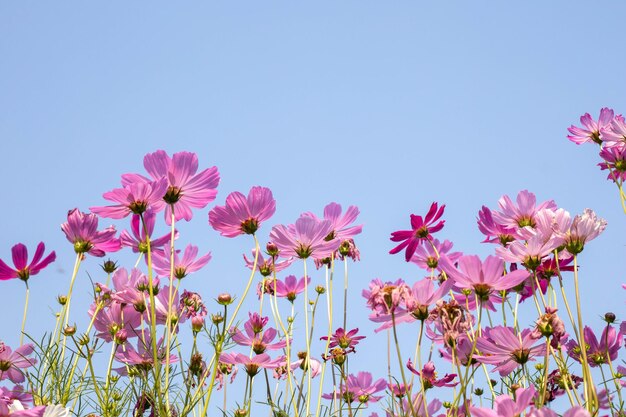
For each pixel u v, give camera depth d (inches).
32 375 63.9
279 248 61.6
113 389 64.7
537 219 55.4
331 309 64.9
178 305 63.5
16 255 64.7
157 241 64.3
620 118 66.9
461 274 54.1
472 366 56.8
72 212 63.6
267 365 63.1
